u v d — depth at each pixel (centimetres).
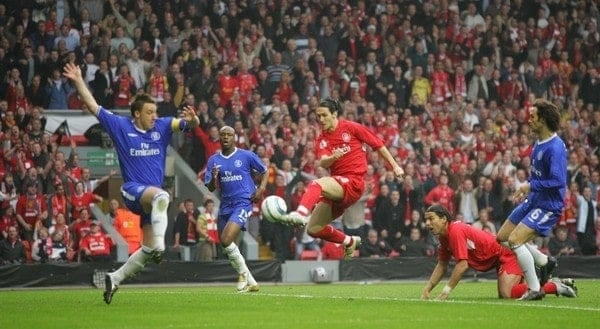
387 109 4278
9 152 3522
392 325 1455
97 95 3966
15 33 4006
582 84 4788
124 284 3362
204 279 3475
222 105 4103
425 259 3725
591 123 4588
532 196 1964
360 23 4588
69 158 3659
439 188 3944
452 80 4528
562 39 4881
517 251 1962
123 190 1762
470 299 2045
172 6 4369
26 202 3447
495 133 4341
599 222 4091
